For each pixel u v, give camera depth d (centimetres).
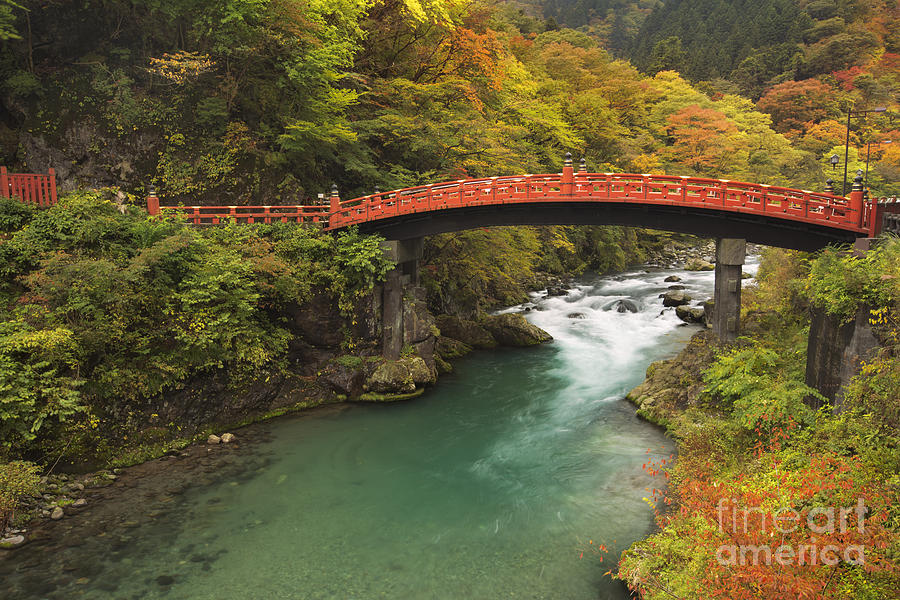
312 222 2298
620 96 5956
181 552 1249
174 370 1758
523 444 1855
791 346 1989
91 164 2408
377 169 2997
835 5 10344
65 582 1136
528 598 1117
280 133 2703
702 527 923
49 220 1802
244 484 1567
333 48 2652
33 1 2439
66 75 2459
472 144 2938
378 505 1476
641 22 16800
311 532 1346
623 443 1845
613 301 3781
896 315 1275
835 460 977
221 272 1897
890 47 9312
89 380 1627
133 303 1761
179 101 2538
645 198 2028
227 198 2502
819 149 6969
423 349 2430
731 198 1975
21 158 2359
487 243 3073
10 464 1373
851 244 1850
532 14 16688
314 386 2177
